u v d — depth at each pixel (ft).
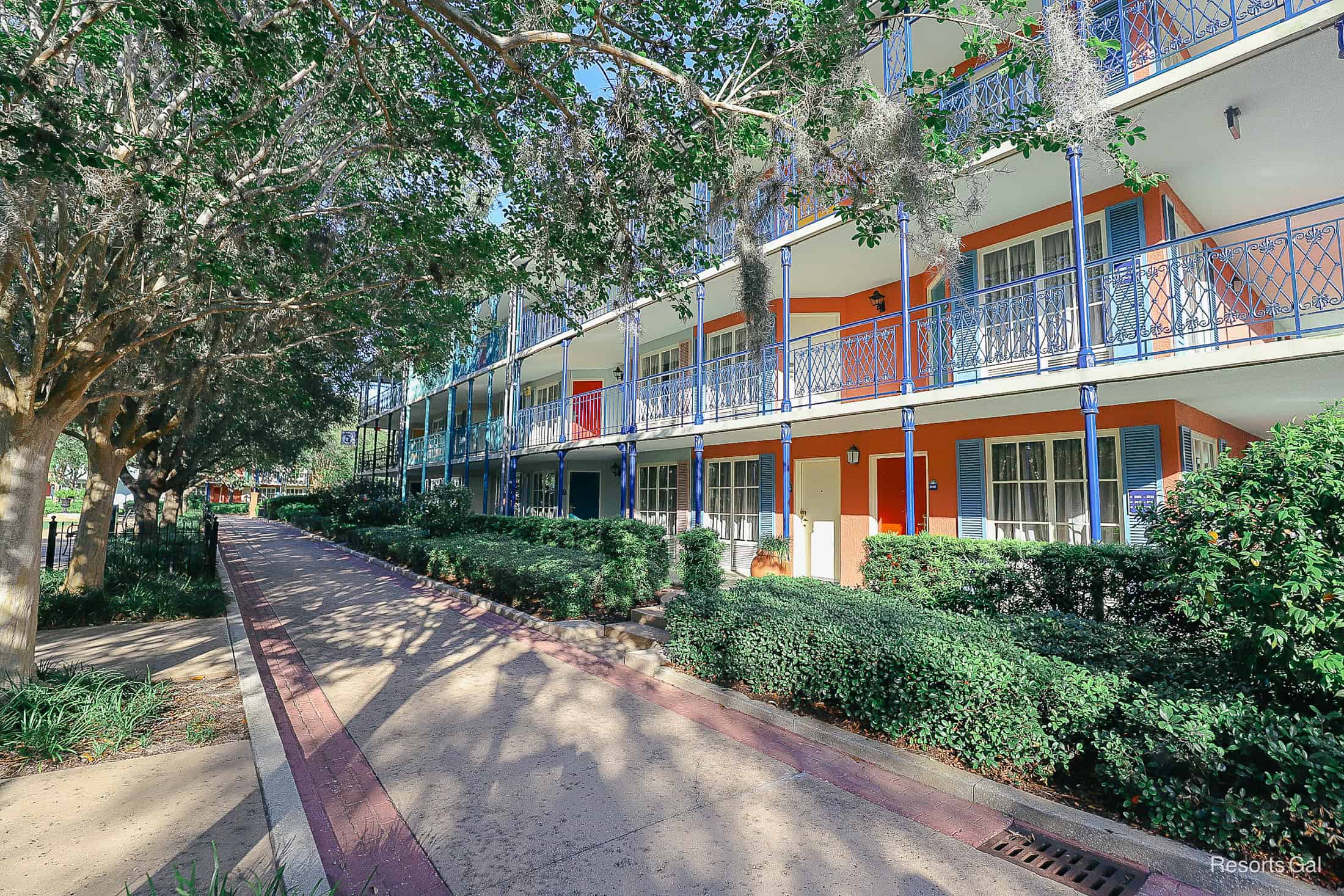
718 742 14.92
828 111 15.20
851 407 29.50
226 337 28.45
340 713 17.03
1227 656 12.28
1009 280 30.45
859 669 14.64
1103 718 11.12
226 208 19.69
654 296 23.93
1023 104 17.83
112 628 26.78
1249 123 22.56
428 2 13.75
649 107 18.17
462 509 58.85
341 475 167.12
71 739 13.84
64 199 15.70
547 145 17.65
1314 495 10.19
